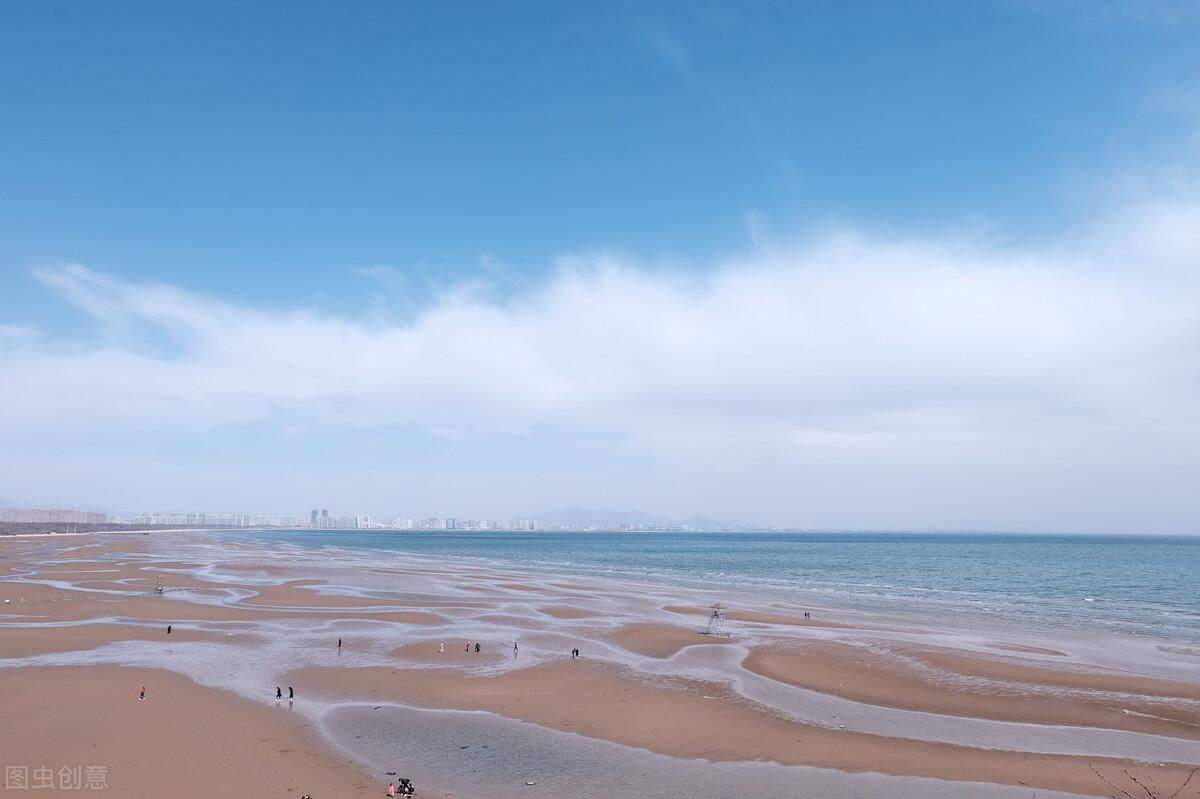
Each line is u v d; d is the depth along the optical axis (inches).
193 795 796.6
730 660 1593.3
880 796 852.6
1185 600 2982.3
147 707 1132.5
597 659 1595.7
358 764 919.0
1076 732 1101.7
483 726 1097.4
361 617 2202.3
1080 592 3307.1
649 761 958.4
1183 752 1015.0
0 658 1520.7
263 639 1800.0
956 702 1262.3
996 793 865.5
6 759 896.9
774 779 900.6
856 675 1448.1
